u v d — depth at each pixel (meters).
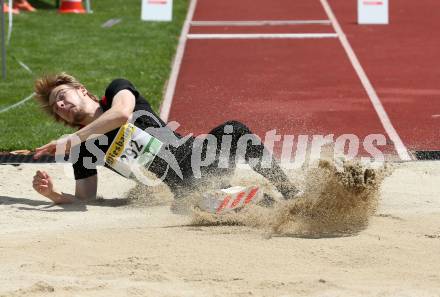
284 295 9.24
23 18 37.91
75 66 27.92
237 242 11.35
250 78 26.64
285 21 38.41
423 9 41.34
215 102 23.17
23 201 14.37
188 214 13.16
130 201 14.32
